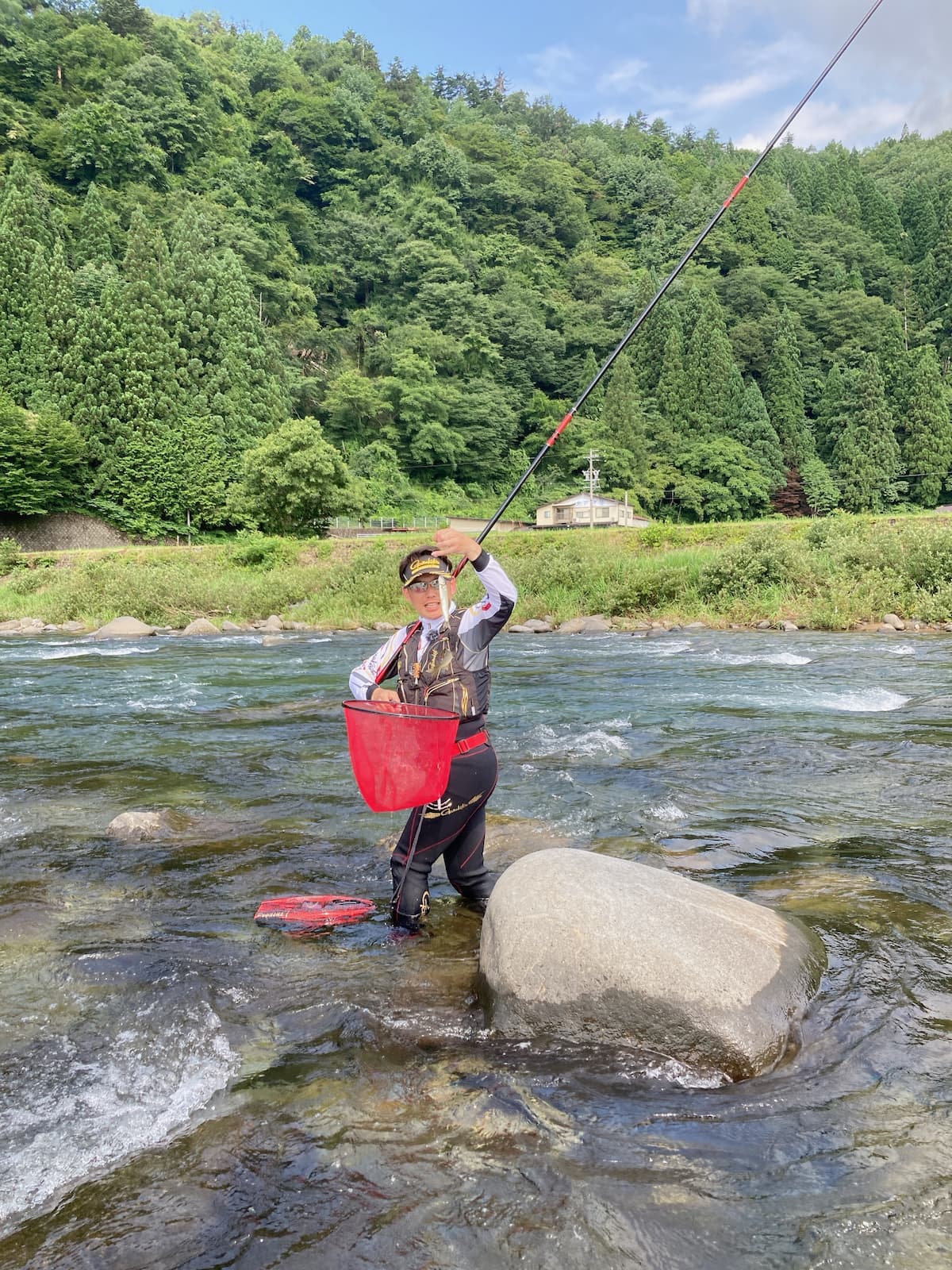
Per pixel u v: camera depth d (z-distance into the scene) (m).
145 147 91.19
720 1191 1.70
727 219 123.94
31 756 6.14
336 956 2.94
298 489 46.00
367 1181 1.77
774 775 5.20
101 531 55.00
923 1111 1.95
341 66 139.50
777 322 100.69
